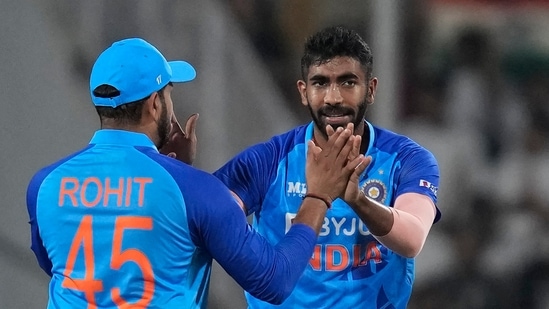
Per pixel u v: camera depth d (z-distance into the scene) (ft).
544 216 76.07
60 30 66.64
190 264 26.27
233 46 71.56
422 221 29.14
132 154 26.23
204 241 26.07
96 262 25.72
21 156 64.90
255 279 25.89
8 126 64.90
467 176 76.48
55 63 66.13
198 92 69.67
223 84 70.38
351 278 31.17
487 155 77.36
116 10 67.56
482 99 77.71
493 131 77.56
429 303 74.08
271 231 31.76
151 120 26.89
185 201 25.68
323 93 29.58
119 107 26.37
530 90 78.64
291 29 74.08
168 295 25.67
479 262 74.59
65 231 26.14
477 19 78.07
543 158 77.36
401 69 75.77
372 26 75.05
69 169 26.55
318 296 31.27
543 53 78.59
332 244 31.12
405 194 30.37
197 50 69.77
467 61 77.92
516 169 76.89
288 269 26.32
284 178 31.71
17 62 65.41
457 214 75.87
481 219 75.56
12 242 63.87
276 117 73.05
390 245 28.53
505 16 78.64
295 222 27.32
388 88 75.15
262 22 73.05
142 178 25.89
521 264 74.69
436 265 74.54
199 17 69.82
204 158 69.31
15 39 65.46
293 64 73.67
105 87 26.23
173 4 68.95
